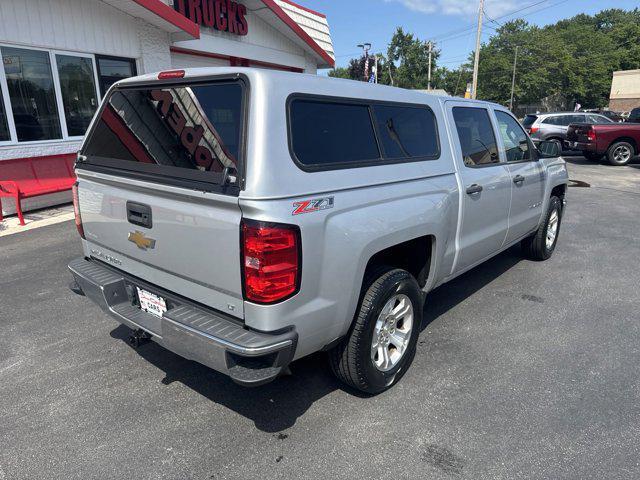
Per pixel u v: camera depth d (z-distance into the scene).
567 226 7.61
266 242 2.13
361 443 2.62
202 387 3.15
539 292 4.83
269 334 2.25
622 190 10.89
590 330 4.00
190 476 2.38
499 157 4.24
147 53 10.05
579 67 59.91
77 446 2.59
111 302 2.95
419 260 3.37
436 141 3.39
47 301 4.49
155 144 2.66
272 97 2.22
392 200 2.82
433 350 3.64
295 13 15.96
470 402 2.99
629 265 5.70
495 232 4.26
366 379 2.89
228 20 12.29
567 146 16.86
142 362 3.45
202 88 2.47
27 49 8.11
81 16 8.72
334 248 2.43
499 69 63.09
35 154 8.38
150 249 2.69
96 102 9.40
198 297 2.51
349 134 2.65
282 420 2.81
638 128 14.98
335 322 2.57
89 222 3.16
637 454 2.55
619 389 3.14
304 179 2.29
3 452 2.54
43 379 3.22
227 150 2.28
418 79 82.50
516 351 3.63
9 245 6.21
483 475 2.39
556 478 2.38
